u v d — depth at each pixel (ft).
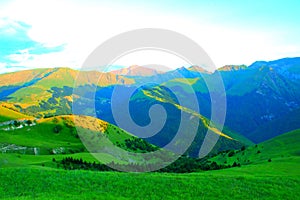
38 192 153.89
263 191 178.60
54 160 341.41
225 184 184.03
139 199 153.99
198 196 164.04
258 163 368.07
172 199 157.38
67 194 152.87
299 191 183.52
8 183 162.61
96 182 171.94
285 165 315.37
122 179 177.58
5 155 325.21
